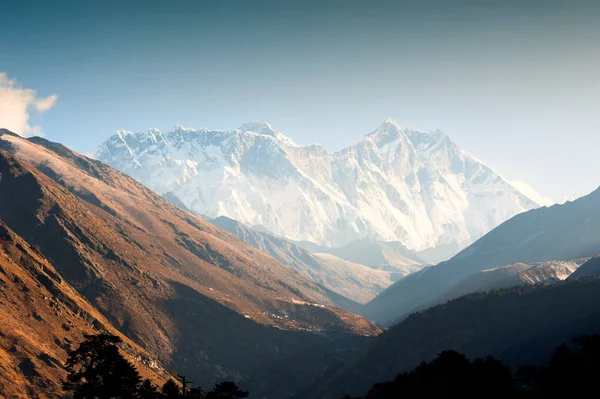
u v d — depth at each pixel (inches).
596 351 6574.8
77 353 6550.2
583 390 6063.0
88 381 6496.1
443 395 6530.5
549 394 6181.1
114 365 6540.4
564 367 6304.1
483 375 6574.8
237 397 6594.5
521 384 6722.4
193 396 6624.0
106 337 6668.3
